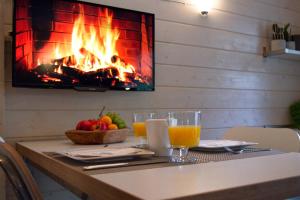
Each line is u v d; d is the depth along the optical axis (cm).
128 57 198
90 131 136
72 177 74
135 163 81
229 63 262
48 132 180
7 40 169
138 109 211
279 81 303
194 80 239
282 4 309
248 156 96
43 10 170
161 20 224
